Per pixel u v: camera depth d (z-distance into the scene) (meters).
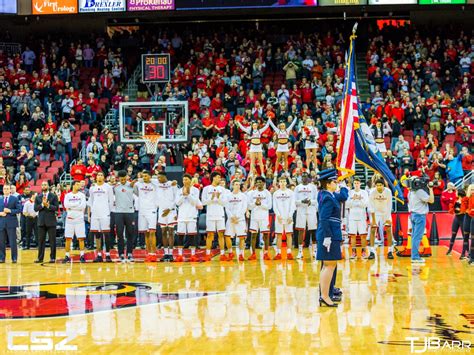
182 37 33.75
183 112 24.05
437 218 21.59
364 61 32.41
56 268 17.06
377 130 24.67
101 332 9.65
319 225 11.26
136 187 18.53
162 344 8.91
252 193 18.39
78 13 29.23
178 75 30.36
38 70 32.78
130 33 33.44
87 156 25.69
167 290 13.20
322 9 29.03
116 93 30.84
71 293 13.01
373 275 14.83
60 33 34.75
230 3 28.95
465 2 28.25
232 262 17.88
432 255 18.73
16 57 32.28
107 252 18.48
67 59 32.78
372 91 29.77
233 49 31.73
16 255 18.67
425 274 14.94
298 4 28.64
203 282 14.19
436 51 31.14
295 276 14.91
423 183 16.86
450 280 14.04
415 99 28.36
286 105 27.16
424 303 11.50
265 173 24.70
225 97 29.08
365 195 18.09
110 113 29.67
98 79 31.80
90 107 28.97
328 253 11.15
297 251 20.44
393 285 13.42
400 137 25.27
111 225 18.70
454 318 10.29
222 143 25.73
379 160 16.11
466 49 31.58
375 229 17.95
